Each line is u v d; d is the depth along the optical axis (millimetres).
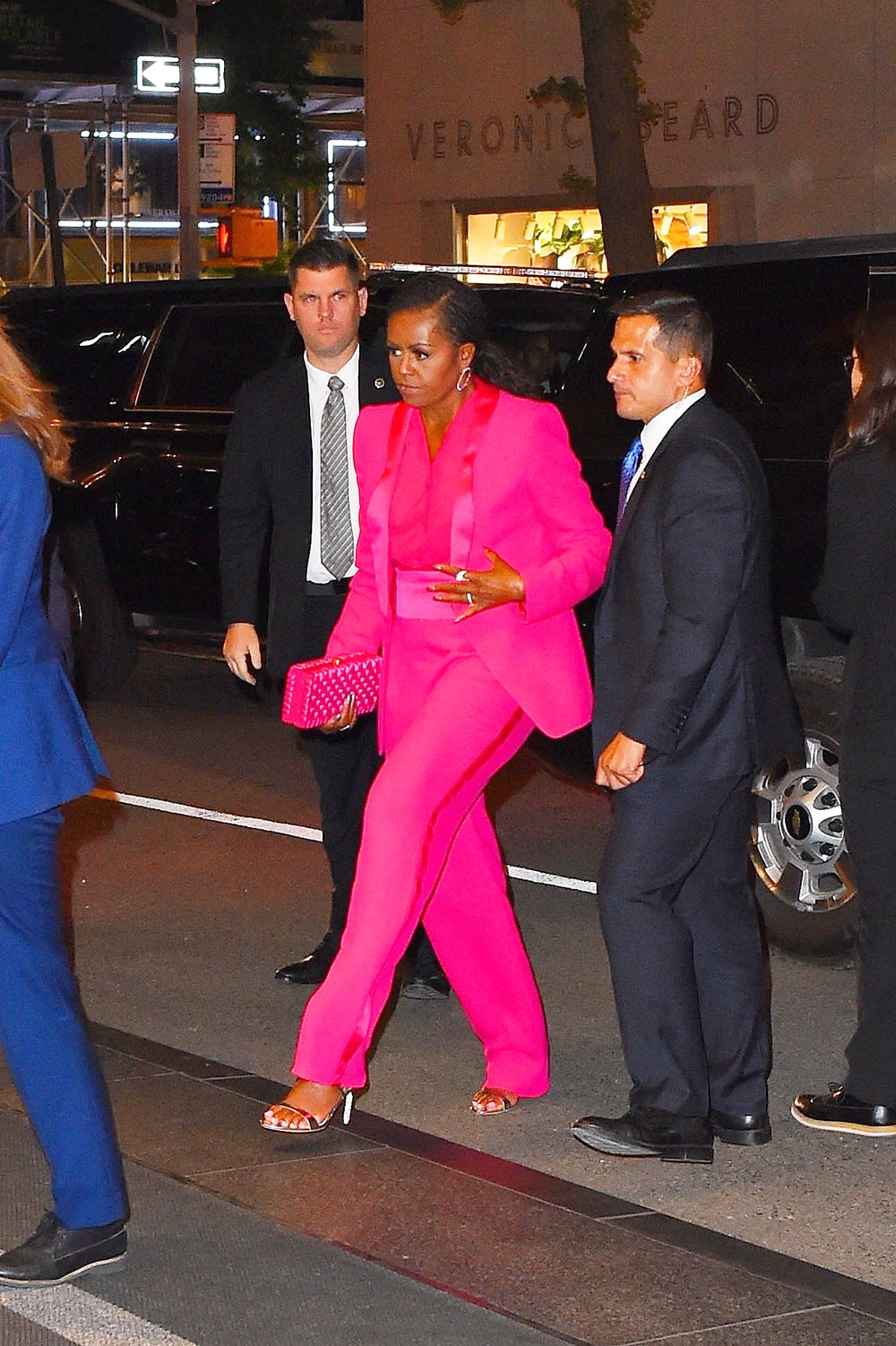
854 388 4934
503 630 4852
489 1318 3967
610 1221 4457
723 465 4590
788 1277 4184
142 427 10148
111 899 7391
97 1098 4090
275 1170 4727
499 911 5227
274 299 9977
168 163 37688
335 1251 4270
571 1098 5406
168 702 11148
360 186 34031
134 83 31562
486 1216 4477
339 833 6203
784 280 6977
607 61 15758
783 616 6844
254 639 6062
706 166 20234
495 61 21703
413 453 4961
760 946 5035
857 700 4977
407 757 4836
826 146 19344
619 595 4770
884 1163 4945
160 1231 4363
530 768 9469
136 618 10336
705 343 4684
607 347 7414
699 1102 4887
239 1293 4070
